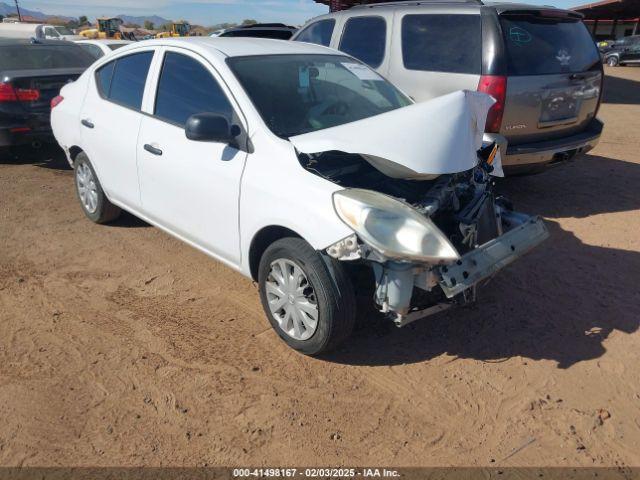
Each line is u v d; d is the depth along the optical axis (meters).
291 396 3.15
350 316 3.22
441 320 3.88
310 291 3.29
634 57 29.38
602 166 7.87
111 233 5.39
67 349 3.56
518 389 3.21
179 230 4.27
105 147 4.84
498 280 4.44
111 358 3.47
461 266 3.05
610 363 3.43
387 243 2.82
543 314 3.96
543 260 4.79
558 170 7.62
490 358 3.48
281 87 3.90
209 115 3.45
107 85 5.01
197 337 3.70
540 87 5.43
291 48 4.41
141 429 2.91
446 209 3.53
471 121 3.40
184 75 4.17
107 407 3.06
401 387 3.23
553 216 5.86
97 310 4.02
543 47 5.57
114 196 5.00
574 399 3.13
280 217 3.28
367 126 3.27
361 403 3.10
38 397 3.12
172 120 4.19
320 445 2.82
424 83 5.86
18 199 6.38
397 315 3.04
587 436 2.87
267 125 3.59
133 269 4.66
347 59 4.64
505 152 5.23
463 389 3.21
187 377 3.31
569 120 5.80
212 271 4.62
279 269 3.46
